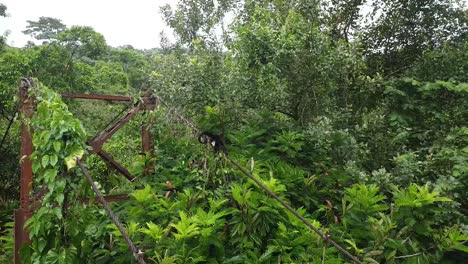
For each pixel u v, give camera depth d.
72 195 3.91
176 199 5.43
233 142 6.79
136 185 6.15
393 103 8.83
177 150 6.50
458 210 6.09
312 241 4.62
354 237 5.02
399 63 10.71
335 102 8.64
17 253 4.68
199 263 4.36
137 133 12.24
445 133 8.13
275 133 6.98
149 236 4.37
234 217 4.79
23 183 4.72
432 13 10.29
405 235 5.08
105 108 15.74
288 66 7.70
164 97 7.04
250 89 7.51
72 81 15.78
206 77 7.22
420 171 6.57
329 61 7.70
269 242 4.80
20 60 13.89
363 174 6.39
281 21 8.30
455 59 9.18
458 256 5.23
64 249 3.93
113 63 26.91
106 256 4.48
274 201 4.82
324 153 6.87
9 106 11.31
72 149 3.89
